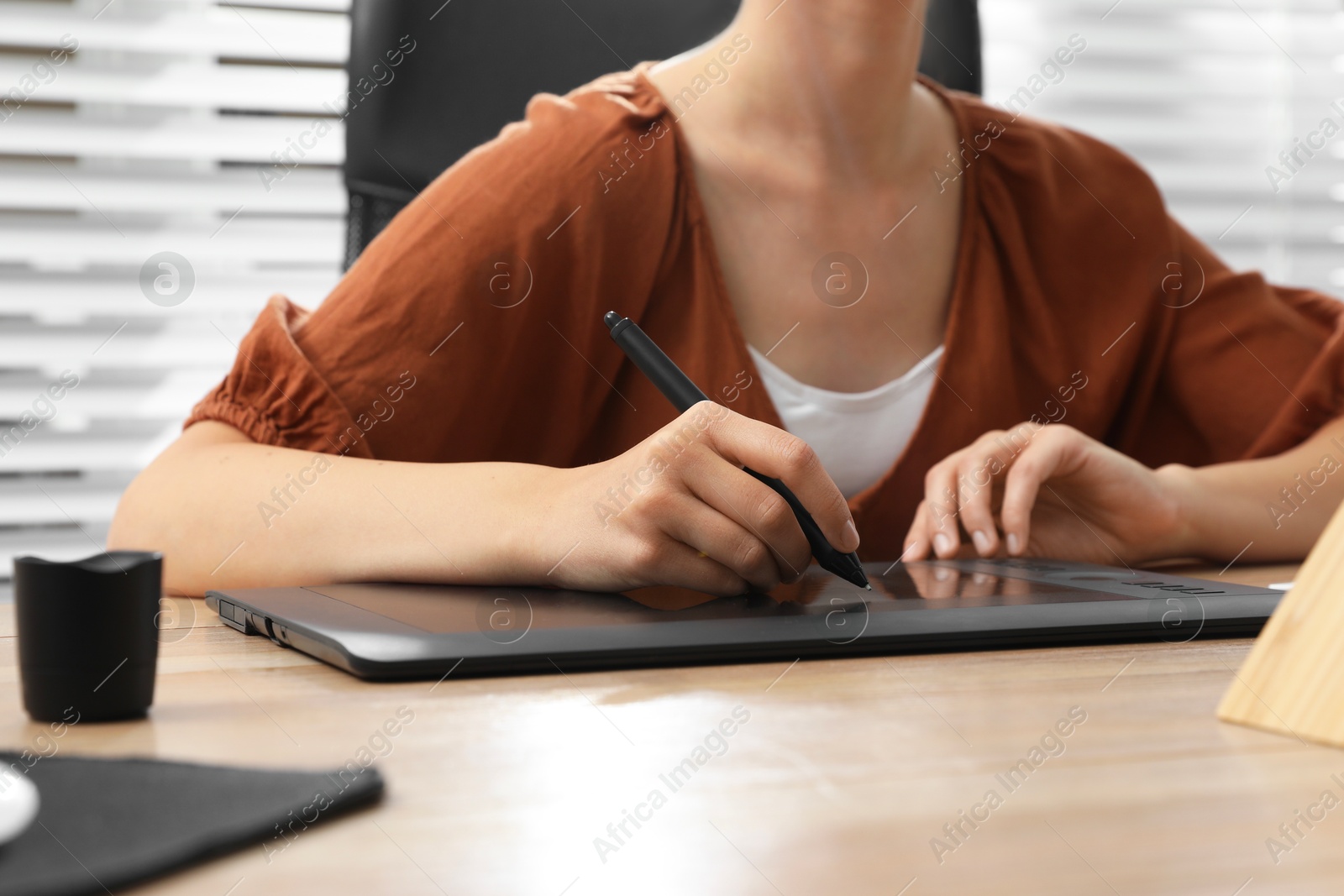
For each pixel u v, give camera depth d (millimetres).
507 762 293
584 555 559
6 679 414
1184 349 1167
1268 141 2021
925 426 1054
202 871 215
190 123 1542
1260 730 321
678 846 231
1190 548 854
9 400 1470
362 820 247
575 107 1053
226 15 1552
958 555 786
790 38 1028
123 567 339
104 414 1497
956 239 1116
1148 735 317
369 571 622
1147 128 1969
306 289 1579
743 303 1070
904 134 1080
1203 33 1980
